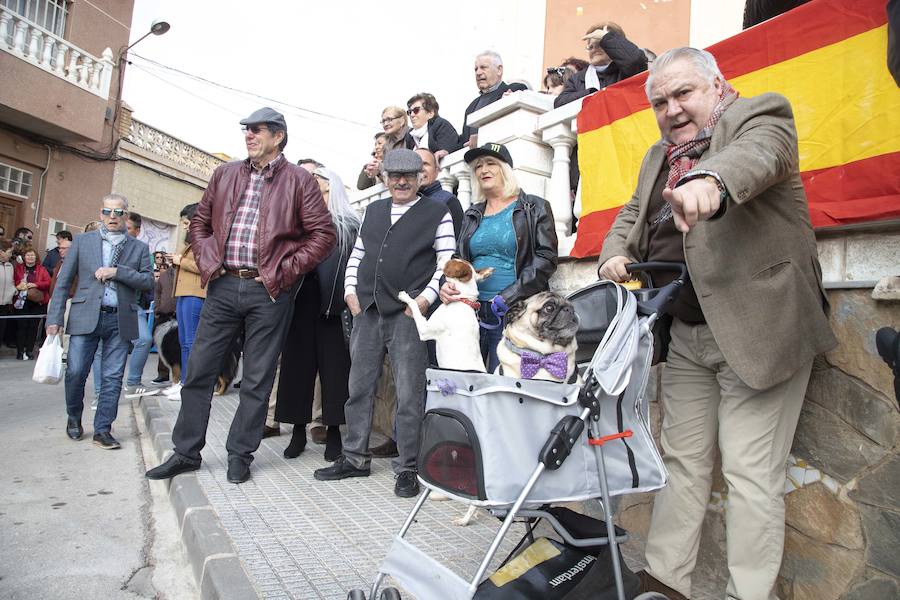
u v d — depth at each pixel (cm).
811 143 250
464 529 309
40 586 257
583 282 366
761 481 212
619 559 185
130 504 369
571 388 184
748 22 321
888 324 215
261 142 387
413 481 366
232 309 389
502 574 181
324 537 292
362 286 392
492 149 355
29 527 323
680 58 220
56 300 498
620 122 348
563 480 181
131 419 621
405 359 372
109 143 1545
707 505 255
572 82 451
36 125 1299
